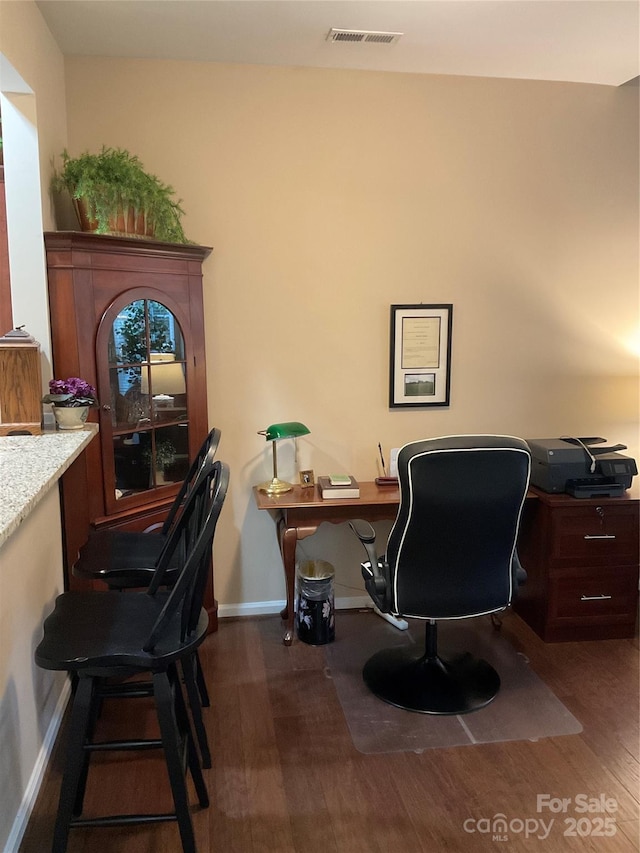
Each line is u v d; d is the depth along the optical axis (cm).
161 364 278
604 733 234
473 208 323
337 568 340
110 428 259
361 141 310
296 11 246
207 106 296
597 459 300
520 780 210
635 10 245
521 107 320
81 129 288
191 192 300
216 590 329
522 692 260
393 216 317
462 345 333
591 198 333
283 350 317
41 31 244
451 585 239
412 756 222
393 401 329
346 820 193
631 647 297
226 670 279
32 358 227
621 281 342
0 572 169
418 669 268
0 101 233
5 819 171
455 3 240
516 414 343
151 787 208
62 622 174
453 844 184
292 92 302
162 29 259
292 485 316
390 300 323
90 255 246
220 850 182
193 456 294
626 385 350
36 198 238
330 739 231
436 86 312
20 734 187
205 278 306
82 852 183
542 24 257
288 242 311
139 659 156
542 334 339
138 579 213
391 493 306
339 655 292
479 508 227
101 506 259
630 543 296
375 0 236
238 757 222
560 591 297
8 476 161
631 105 329
